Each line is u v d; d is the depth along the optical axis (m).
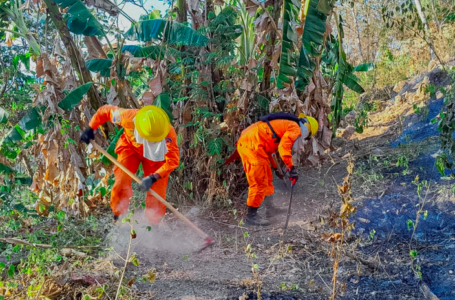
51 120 5.74
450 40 9.42
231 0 7.21
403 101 8.76
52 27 7.78
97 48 6.60
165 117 4.47
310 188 6.36
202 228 5.36
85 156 6.61
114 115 4.65
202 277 3.93
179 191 6.44
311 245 4.58
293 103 6.66
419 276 3.65
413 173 5.89
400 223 4.72
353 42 12.08
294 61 6.50
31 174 6.68
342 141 8.23
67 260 4.17
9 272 3.43
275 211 5.56
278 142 5.19
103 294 3.44
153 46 6.11
